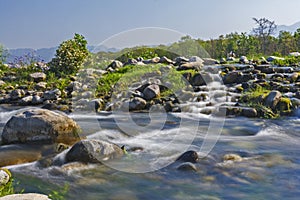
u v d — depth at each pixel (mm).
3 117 7965
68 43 13820
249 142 5449
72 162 4367
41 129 5348
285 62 12250
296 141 5551
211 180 3930
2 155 4703
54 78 12680
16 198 2848
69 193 3574
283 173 4129
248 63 12164
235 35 23406
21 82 12508
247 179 3959
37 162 4496
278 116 7164
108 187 3736
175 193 3604
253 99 7891
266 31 26891
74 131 5602
